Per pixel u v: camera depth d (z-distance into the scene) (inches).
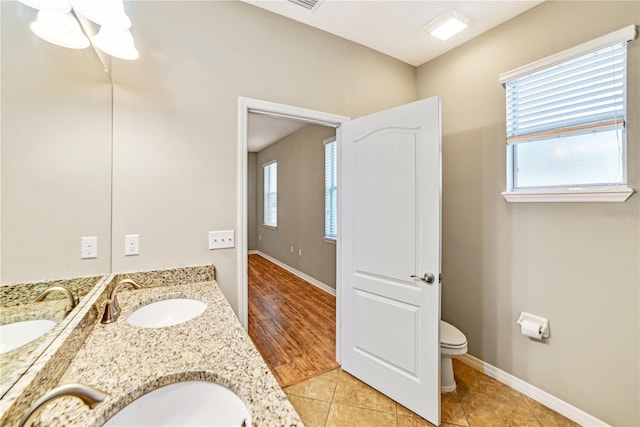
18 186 35.8
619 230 59.7
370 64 94.4
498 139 80.3
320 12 77.5
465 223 88.7
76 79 47.4
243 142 73.6
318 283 173.0
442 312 95.7
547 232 70.6
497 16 76.7
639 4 56.2
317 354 95.9
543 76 71.0
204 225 69.8
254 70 75.2
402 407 70.9
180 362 35.8
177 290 62.7
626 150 58.7
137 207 62.7
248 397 29.0
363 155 80.4
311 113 83.4
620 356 60.0
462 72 89.8
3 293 33.5
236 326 46.4
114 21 45.9
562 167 69.3
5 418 22.2
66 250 45.1
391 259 73.4
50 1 36.2
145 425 30.8
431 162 65.8
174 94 66.0
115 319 48.3
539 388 72.5
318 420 66.7
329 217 162.9
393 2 73.0
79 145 48.9
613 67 60.3
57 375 31.3
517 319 76.6
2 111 32.7
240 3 73.6
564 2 66.8
